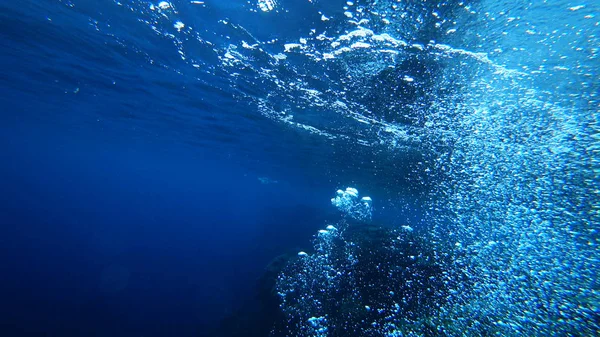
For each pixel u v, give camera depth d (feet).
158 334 50.67
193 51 28.91
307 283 36.86
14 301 53.26
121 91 48.44
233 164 118.93
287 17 19.95
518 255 24.97
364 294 31.53
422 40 18.52
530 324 19.36
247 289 70.13
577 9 14.08
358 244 38.93
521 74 19.19
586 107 19.92
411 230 38.58
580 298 19.69
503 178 28.17
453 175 35.94
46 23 28.84
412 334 23.08
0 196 243.40
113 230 132.98
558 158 24.26
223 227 178.50
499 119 24.57
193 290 70.13
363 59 22.24
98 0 23.26
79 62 38.19
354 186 81.61
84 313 53.62
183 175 255.91
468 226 31.19
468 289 25.66
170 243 114.73
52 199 292.61
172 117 59.77
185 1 21.25
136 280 72.33
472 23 16.29
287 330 32.50
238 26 22.62
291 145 59.72
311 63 25.11
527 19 15.26
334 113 35.37
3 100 74.43
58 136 131.13
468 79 21.04
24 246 88.43
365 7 16.99
